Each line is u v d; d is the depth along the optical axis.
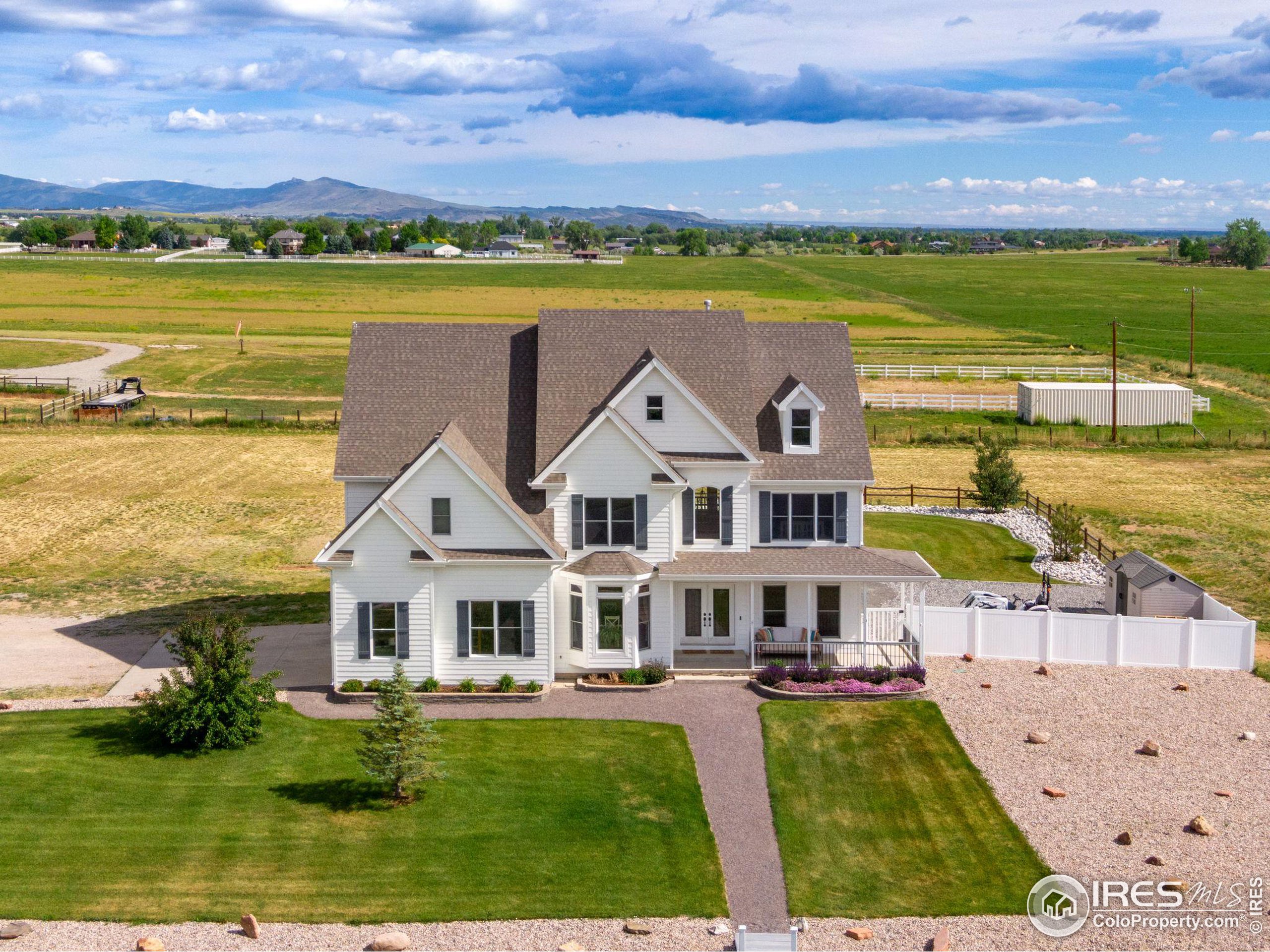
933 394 94.81
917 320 161.62
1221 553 51.16
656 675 33.66
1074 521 50.06
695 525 36.00
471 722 30.92
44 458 69.38
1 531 53.53
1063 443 78.38
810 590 35.62
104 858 23.23
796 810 25.97
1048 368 107.69
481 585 32.88
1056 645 35.91
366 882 22.61
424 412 37.12
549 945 20.50
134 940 20.39
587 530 34.91
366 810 25.64
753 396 37.34
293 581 46.25
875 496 62.19
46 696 32.69
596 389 36.94
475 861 23.52
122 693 32.78
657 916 21.58
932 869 23.41
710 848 24.27
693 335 38.53
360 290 184.75
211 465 68.69
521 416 37.22
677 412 35.62
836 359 39.59
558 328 38.22
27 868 22.72
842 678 33.56
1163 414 84.31
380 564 32.50
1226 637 35.06
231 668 28.86
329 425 81.88
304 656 36.47
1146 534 54.62
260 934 20.66
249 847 23.88
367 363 38.31
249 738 29.09
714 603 36.19
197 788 26.48
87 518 56.41
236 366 106.81
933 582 45.00
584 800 26.33
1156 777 27.31
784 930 21.17
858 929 20.91
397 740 26.06
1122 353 124.31
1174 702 32.34
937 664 35.66
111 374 100.25
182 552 50.72
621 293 188.25
